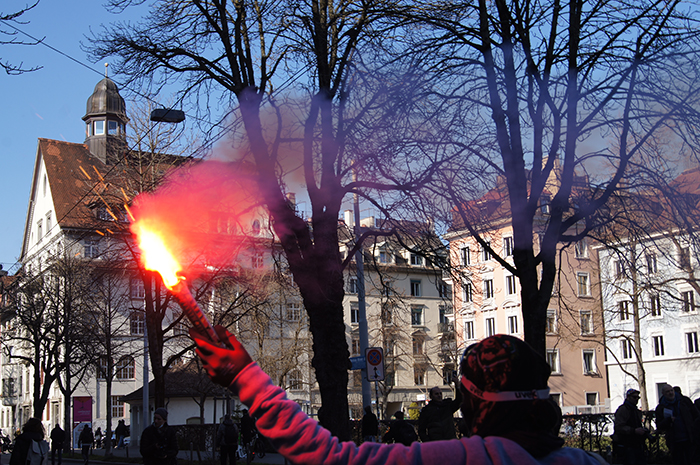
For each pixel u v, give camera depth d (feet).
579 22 40.01
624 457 38.65
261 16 43.21
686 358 134.72
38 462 35.42
